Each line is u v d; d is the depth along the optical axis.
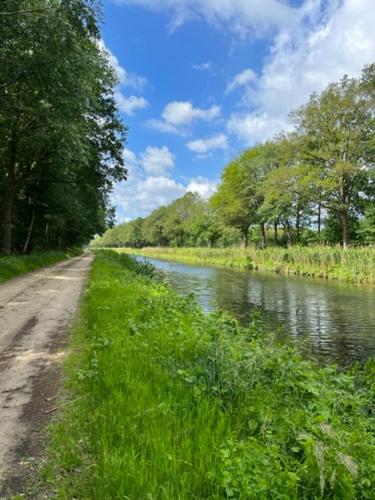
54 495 2.50
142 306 8.81
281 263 35.41
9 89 15.51
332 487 2.43
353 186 37.28
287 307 15.71
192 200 105.50
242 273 32.66
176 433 3.03
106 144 25.48
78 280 16.89
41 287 13.97
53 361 5.36
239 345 6.12
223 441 2.94
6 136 20.89
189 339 5.75
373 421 4.23
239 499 2.29
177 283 24.41
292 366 5.11
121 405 3.52
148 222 129.75
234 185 53.62
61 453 2.94
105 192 29.41
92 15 13.88
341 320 13.19
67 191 29.06
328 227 44.38
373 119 33.53
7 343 6.30
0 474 2.71
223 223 58.22
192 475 2.49
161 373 4.42
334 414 3.98
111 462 2.60
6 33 12.52
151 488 2.33
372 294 19.25
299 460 2.85
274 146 49.78
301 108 37.62
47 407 3.84
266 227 59.94
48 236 42.97
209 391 4.03
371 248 28.36
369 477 2.67
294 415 3.62
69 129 15.66
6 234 22.72
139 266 26.22
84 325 7.57
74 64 14.20
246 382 4.23
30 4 12.29
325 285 23.23
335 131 35.91
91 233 66.12
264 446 2.95
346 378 5.51
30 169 23.27
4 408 3.81
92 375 4.46
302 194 38.88
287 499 2.29
